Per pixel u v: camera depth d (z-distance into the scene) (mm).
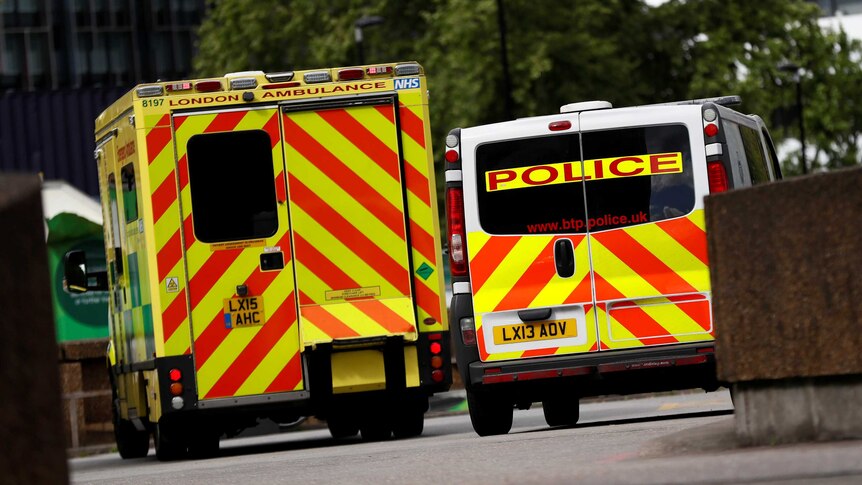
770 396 11273
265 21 82812
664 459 11062
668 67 78125
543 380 17656
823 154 98375
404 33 78125
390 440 21703
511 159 17953
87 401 32938
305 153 20469
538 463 12562
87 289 24875
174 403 20016
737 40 80188
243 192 20297
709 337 17594
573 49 70875
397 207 20594
